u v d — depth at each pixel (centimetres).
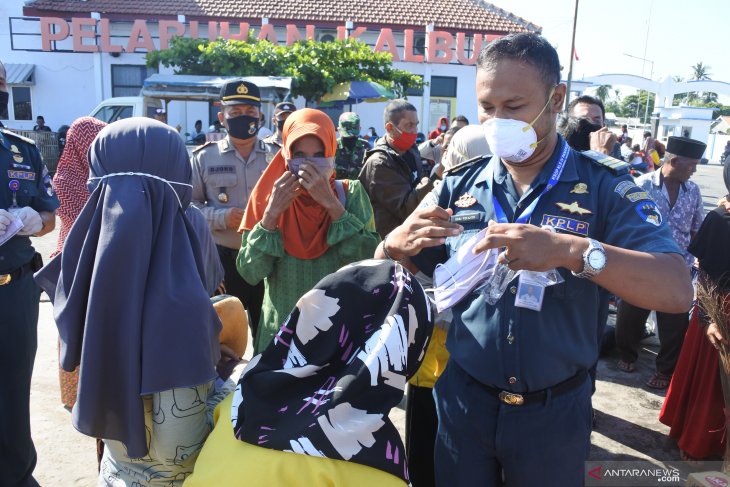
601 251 136
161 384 150
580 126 342
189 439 157
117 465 169
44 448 314
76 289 156
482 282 165
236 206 371
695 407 305
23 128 1806
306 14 1900
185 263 163
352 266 147
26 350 260
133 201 156
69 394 300
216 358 169
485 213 178
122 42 1812
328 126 245
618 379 416
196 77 1241
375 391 129
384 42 1883
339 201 259
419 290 144
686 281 141
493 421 169
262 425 133
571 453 168
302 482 127
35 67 1783
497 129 154
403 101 396
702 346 304
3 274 251
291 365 143
